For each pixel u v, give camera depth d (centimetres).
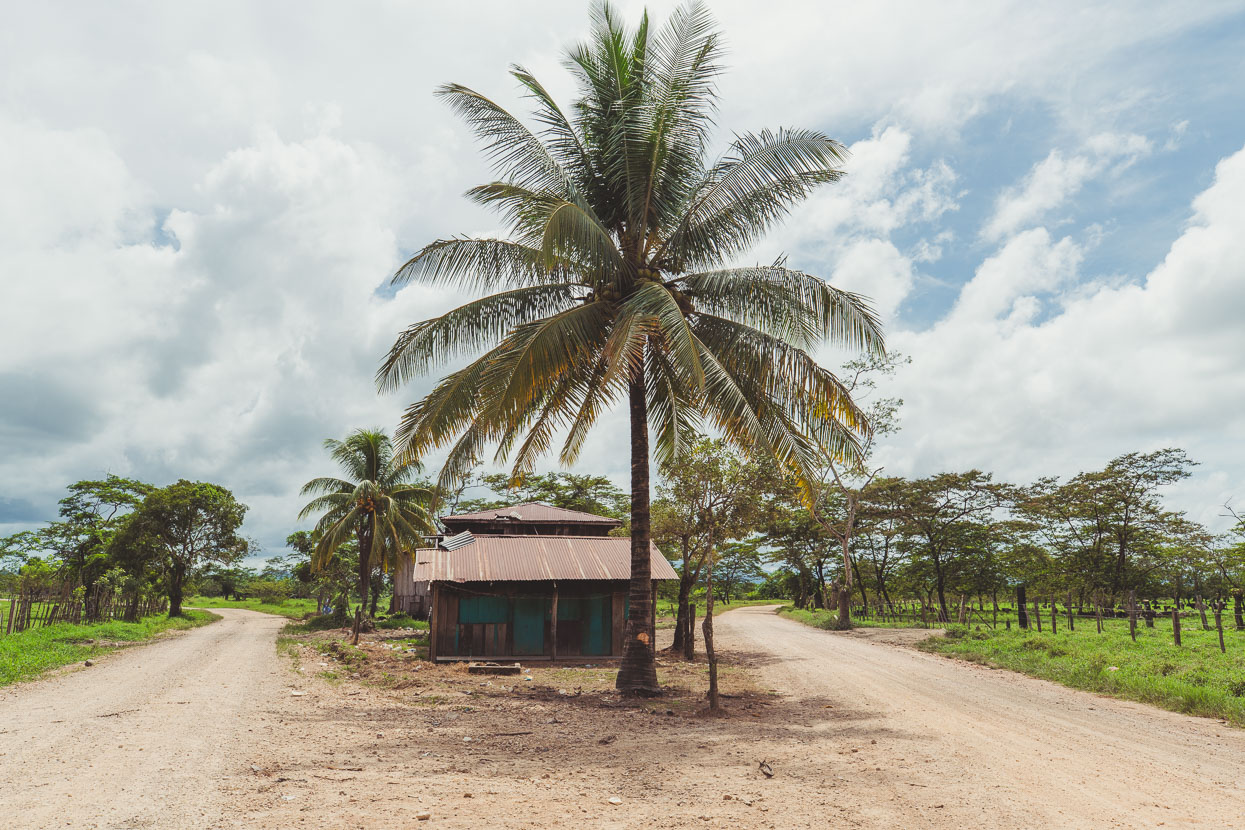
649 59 1405
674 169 1430
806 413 1378
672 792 671
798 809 618
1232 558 3859
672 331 1163
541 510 3067
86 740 853
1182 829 572
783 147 1336
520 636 2247
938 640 2586
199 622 4672
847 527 3619
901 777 738
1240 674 1355
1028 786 704
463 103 1386
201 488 5047
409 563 4462
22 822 538
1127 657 1788
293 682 1558
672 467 2056
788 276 1334
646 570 1452
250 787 651
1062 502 3941
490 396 1246
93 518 5053
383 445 3809
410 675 1727
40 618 3005
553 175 1431
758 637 3031
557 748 880
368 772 725
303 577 6084
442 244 1386
